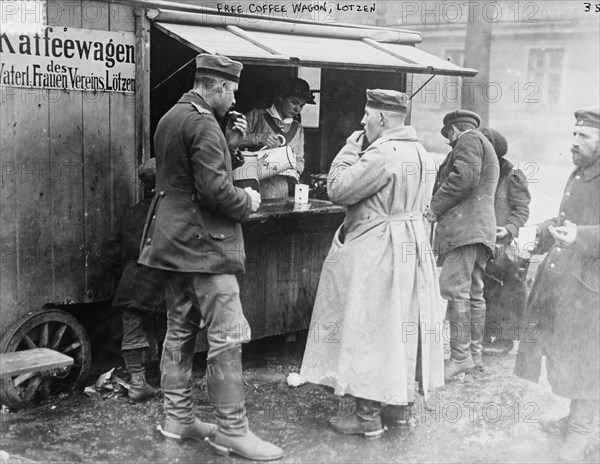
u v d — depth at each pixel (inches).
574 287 156.9
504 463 154.8
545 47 802.8
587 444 158.6
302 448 158.4
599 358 154.9
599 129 159.8
